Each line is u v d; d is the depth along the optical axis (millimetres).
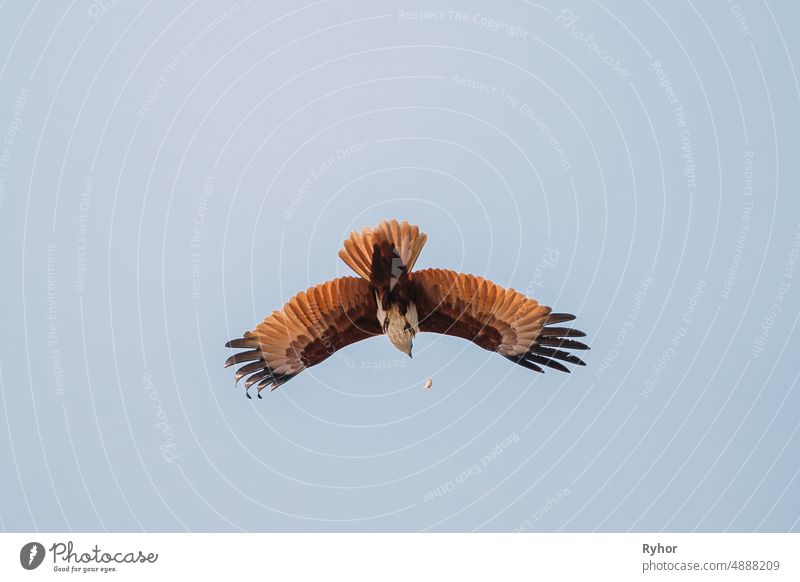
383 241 28969
